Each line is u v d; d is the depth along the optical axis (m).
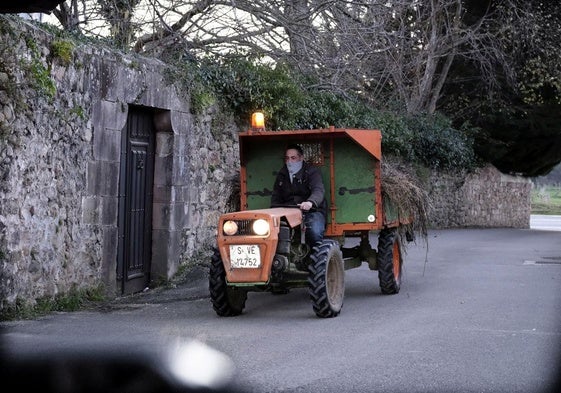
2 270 8.39
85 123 10.19
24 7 7.52
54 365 6.32
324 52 16.02
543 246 18.89
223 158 14.34
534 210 59.41
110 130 10.70
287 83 15.57
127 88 11.05
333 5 15.53
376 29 16.70
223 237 8.69
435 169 27.55
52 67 9.47
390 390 5.73
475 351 7.03
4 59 8.46
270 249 8.57
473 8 30.30
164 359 6.59
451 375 6.17
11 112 8.59
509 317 8.77
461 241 20.53
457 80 31.33
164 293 11.26
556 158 35.38
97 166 10.44
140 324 8.44
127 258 11.54
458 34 27.88
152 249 12.32
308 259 9.44
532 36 28.69
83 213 10.18
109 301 10.47
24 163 8.85
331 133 9.78
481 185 31.80
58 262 9.59
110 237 10.72
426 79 26.84
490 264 14.43
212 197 13.93
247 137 10.16
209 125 13.76
